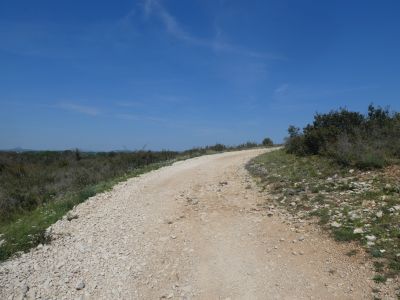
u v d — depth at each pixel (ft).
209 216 36.04
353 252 24.47
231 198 41.39
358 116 57.67
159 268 26.21
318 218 30.96
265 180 46.29
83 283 24.17
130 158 87.25
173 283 24.16
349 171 41.47
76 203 43.24
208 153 96.99
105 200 44.50
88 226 35.06
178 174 59.72
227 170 59.62
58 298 22.71
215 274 24.81
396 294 19.66
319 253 25.41
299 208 34.12
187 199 42.86
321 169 45.24
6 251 29.19
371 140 47.80
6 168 75.61
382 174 38.19
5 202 47.44
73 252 29.01
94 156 103.76
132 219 36.94
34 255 28.50
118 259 27.73
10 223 40.37
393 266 22.06
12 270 25.64
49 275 25.20
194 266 26.13
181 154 99.86
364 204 31.68
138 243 30.68
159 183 53.36
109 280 24.77
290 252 26.35
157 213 38.52
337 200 33.99
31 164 83.82
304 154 57.00
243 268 25.17
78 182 60.23
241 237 30.19
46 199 50.24
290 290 21.93
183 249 28.96
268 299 21.40
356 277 21.84
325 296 20.77
